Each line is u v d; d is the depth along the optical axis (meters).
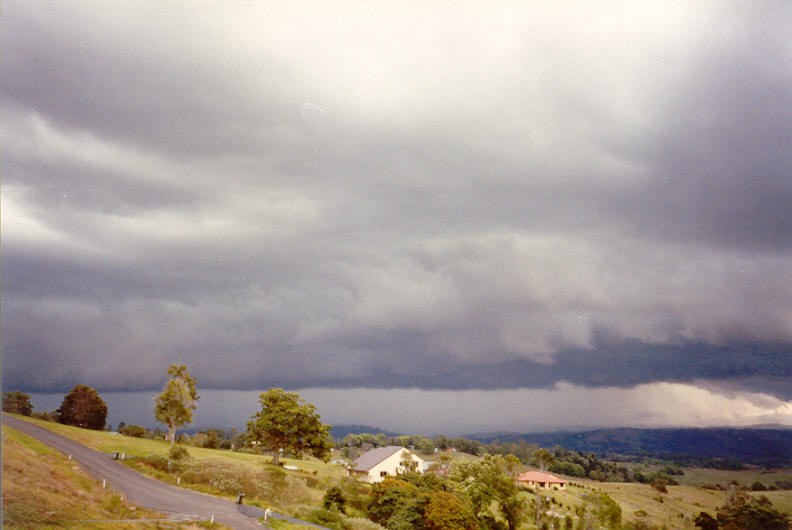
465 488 72.88
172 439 94.12
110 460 66.00
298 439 91.62
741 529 76.62
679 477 100.94
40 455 57.69
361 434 185.50
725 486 92.00
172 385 95.75
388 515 64.56
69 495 45.34
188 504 52.41
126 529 40.47
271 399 92.06
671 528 74.69
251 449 119.31
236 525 47.16
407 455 97.06
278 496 64.75
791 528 73.56
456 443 178.38
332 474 88.25
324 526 54.41
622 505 83.00
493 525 70.19
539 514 73.75
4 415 76.62
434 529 61.62
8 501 39.00
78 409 100.12
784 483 88.31
